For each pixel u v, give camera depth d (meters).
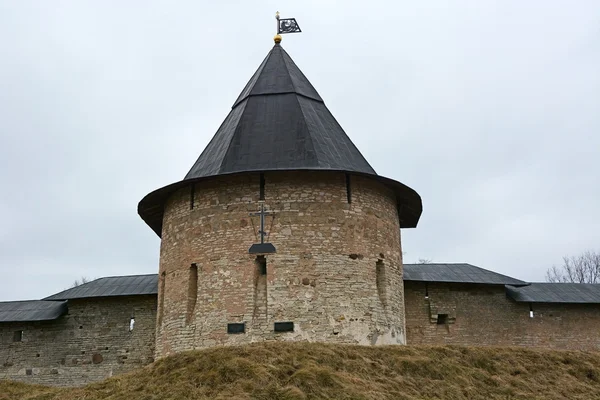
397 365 19.67
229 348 19.28
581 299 28.91
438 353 21.14
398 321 23.08
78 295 28.47
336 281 21.83
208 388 17.34
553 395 19.95
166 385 17.86
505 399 19.22
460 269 29.62
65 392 19.62
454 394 18.80
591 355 23.41
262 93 25.98
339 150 24.62
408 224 28.38
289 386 17.17
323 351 19.44
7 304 29.72
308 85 27.12
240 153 23.89
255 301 21.50
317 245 22.02
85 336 28.23
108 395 18.33
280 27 29.16
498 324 28.36
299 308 21.31
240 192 22.69
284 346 19.52
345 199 22.80
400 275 24.05
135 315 28.09
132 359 27.56
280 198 22.41
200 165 24.94
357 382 17.97
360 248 22.52
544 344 28.44
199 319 21.95
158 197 24.84
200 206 23.20
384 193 24.12
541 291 29.34
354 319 21.62
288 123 24.69
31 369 28.23
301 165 23.17
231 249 22.17
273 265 21.70
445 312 28.06
